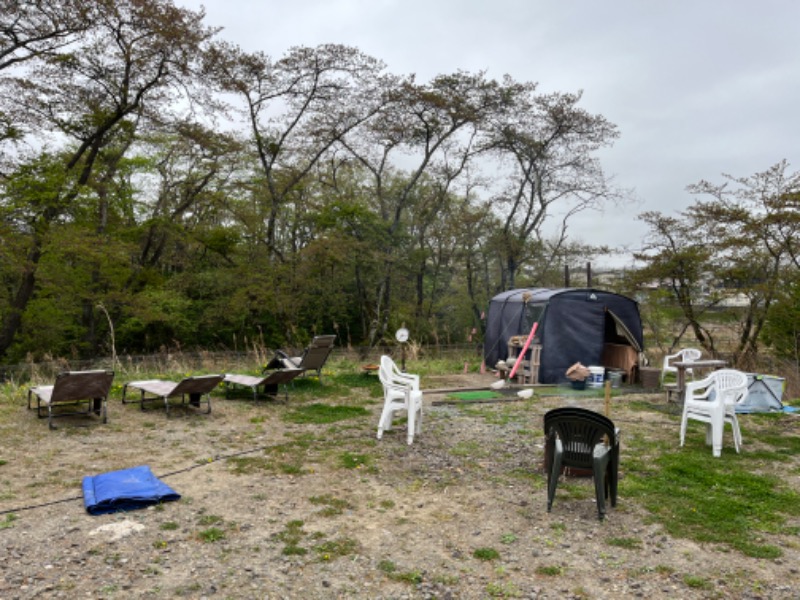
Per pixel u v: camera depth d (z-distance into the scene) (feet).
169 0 52.03
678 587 11.10
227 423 24.40
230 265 82.33
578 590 10.92
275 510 14.69
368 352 55.83
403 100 72.18
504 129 80.02
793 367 41.42
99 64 54.29
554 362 37.42
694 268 51.80
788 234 45.47
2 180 51.37
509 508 15.20
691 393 21.63
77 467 17.74
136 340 87.45
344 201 80.12
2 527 13.03
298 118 69.00
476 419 26.25
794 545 13.07
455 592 10.77
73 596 10.09
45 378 36.11
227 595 10.38
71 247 51.65
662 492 16.52
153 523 13.56
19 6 47.06
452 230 80.53
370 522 14.08
